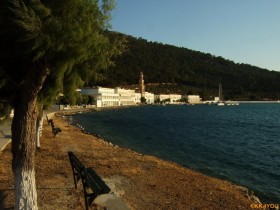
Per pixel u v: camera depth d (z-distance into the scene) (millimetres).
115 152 27109
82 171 10758
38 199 12016
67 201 11906
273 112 168750
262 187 21859
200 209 13094
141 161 23297
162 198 14086
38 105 10031
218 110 192250
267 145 46375
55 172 16359
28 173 9055
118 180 16594
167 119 105938
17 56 8172
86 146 28953
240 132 66500
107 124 79250
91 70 9516
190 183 17656
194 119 108688
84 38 8039
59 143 28031
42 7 7039
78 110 135875
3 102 9430
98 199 12414
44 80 9102
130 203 13039
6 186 13320
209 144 45750
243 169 28078
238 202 14898
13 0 6719
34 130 9141
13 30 7078
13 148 9062
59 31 7371
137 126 75750
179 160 31844
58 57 8086
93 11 8375
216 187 17484
